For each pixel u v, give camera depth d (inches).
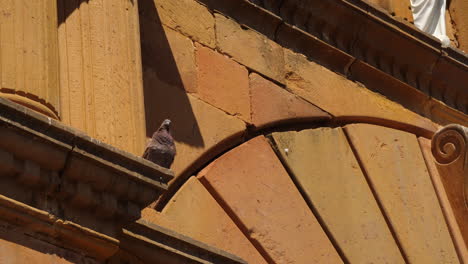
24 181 330.3
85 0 388.5
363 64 482.9
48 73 357.4
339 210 446.3
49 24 366.9
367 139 470.0
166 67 426.6
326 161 453.7
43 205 331.9
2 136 326.3
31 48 355.6
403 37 491.5
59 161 334.0
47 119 332.5
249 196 425.1
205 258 359.9
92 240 337.7
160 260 351.6
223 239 412.2
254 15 461.1
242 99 442.3
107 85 378.6
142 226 348.5
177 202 407.5
